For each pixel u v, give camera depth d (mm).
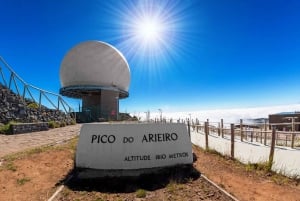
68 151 9930
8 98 18219
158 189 6297
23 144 11188
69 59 42062
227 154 10844
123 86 44750
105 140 7863
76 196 5703
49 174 7148
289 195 5914
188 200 5441
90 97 44875
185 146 8422
